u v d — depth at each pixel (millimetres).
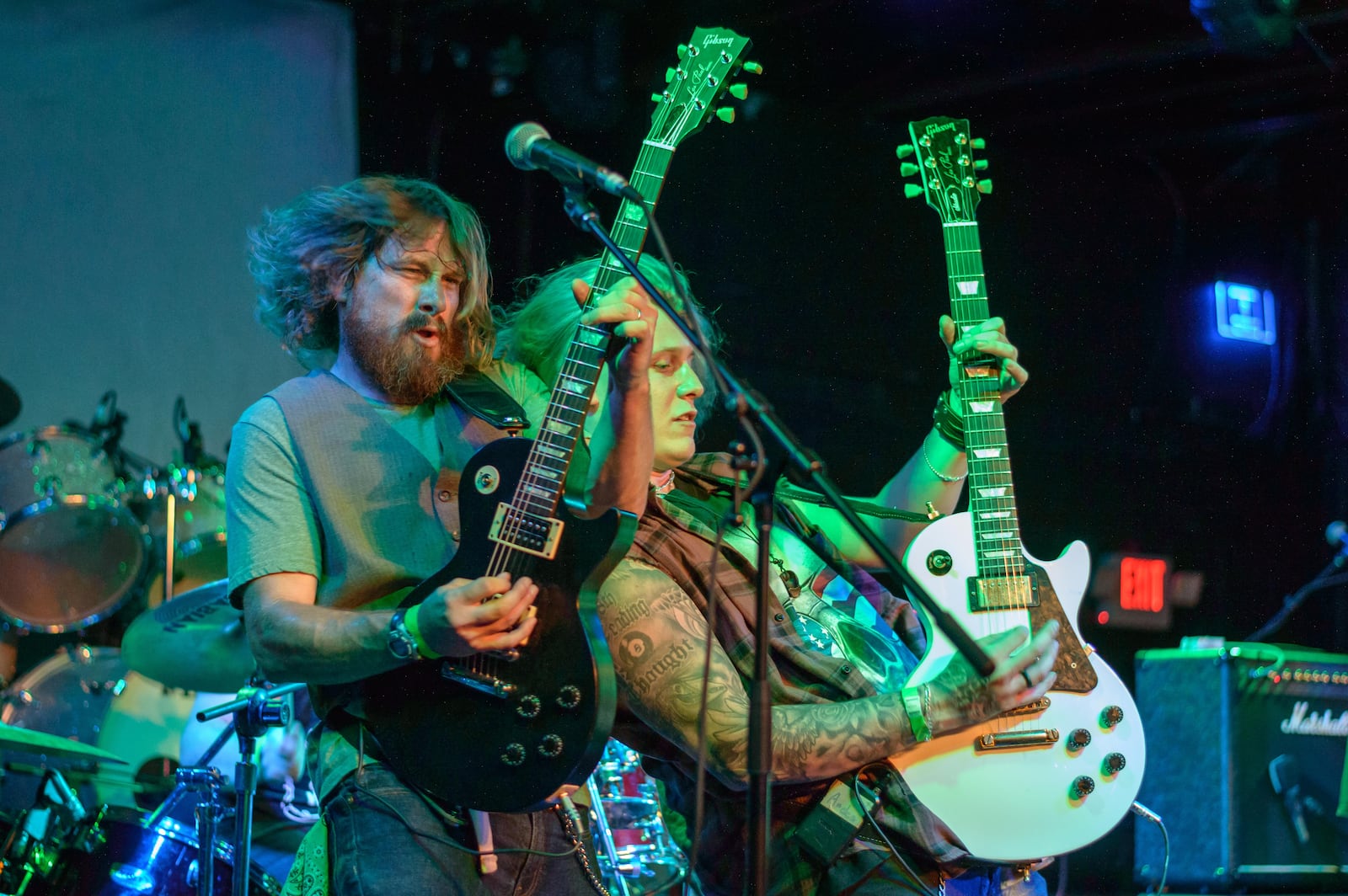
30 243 5695
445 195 2459
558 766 2037
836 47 5953
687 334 1961
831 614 2490
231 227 5957
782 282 6133
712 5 5668
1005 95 6352
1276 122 6570
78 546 5379
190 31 5902
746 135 6145
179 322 5906
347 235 2336
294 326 2441
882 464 6312
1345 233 6859
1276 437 6918
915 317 6406
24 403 5652
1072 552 2488
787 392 6125
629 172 5918
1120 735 2369
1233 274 6934
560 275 2779
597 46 5734
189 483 5492
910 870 2305
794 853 2289
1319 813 4680
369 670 2035
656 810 3498
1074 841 2299
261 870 3551
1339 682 4789
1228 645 4801
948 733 2221
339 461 2254
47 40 5723
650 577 2281
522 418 2328
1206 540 6820
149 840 3594
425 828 2113
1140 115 6559
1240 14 5594
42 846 3695
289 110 5914
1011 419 6570
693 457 2664
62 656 5121
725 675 2207
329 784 2178
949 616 1910
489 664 2092
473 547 2125
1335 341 6879
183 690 4695
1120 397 6730
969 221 2748
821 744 2166
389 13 5777
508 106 5879
